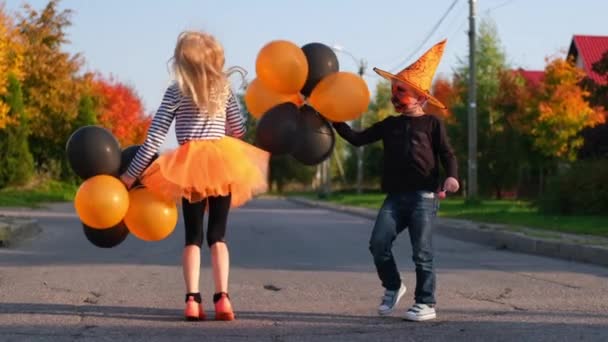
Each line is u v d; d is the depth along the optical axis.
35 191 33.72
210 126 5.54
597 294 7.40
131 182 5.63
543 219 17.70
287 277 8.62
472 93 27.80
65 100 37.81
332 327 5.62
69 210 26.31
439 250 12.95
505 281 8.42
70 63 38.09
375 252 5.90
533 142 37.38
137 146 5.94
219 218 5.78
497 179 43.34
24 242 13.23
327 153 6.10
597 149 23.47
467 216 20.78
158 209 5.66
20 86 31.48
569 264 10.52
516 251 12.83
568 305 6.68
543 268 9.92
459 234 16.23
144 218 5.64
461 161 43.84
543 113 34.25
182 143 5.54
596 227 14.62
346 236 15.60
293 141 5.90
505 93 40.31
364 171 65.94
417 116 5.96
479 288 7.80
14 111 30.91
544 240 12.28
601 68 26.56
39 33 37.59
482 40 46.38
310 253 11.73
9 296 6.96
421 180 5.82
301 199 49.91
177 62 5.48
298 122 5.94
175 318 5.93
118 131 49.12
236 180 5.51
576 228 14.53
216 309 5.81
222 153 5.50
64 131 38.44
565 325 5.71
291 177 74.75
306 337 5.27
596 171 19.09
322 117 6.09
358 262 10.37
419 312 5.85
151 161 5.59
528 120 36.44
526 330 5.52
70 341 5.09
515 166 42.34
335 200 43.69
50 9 38.31
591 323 5.79
